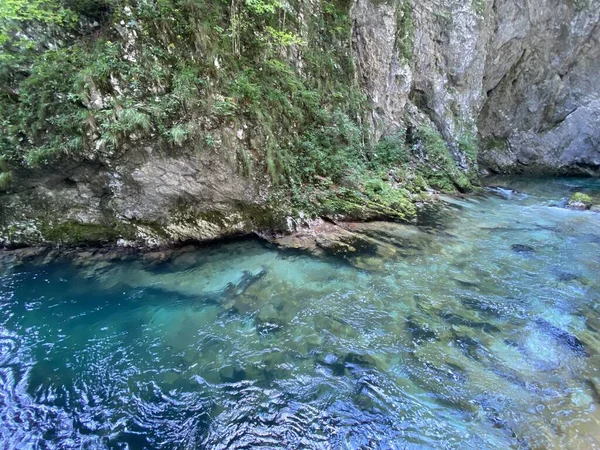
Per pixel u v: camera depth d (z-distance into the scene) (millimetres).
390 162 13383
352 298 6371
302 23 10414
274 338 5348
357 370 4750
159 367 4816
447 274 7289
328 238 8672
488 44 17391
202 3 7652
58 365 4820
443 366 4828
